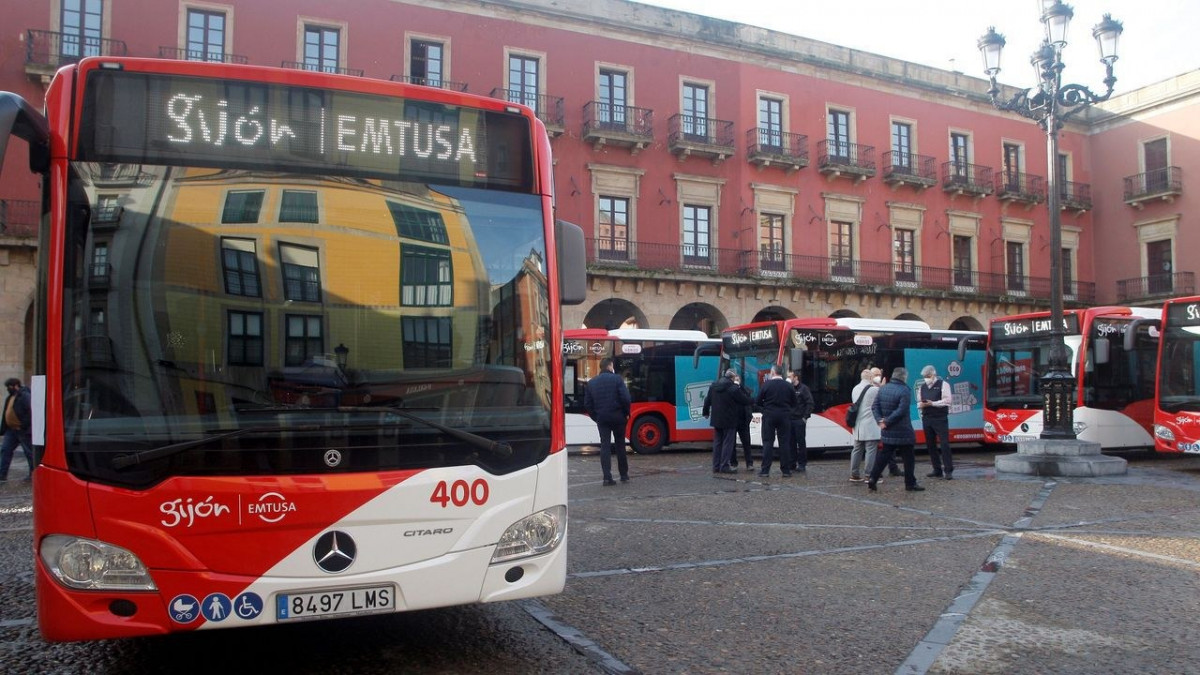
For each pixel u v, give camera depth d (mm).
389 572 4004
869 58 35344
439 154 4551
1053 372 14672
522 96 28672
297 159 4285
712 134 31500
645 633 5336
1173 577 6715
